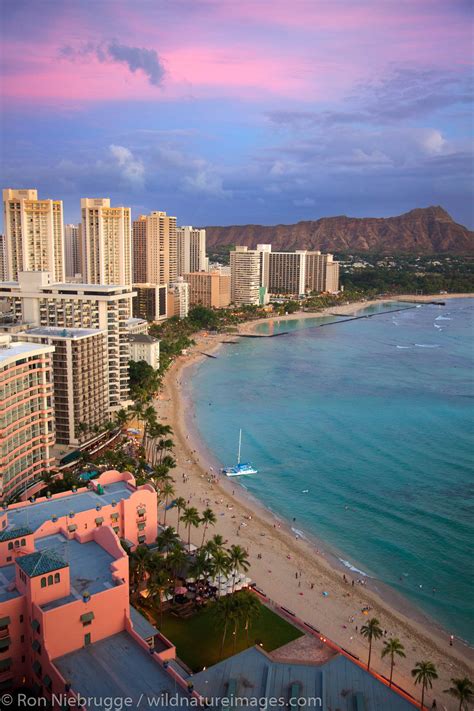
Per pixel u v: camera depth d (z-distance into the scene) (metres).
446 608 133.50
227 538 158.00
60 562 87.38
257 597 125.00
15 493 154.62
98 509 124.31
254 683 88.44
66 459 185.62
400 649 118.69
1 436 147.50
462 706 104.19
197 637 114.25
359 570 147.50
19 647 86.88
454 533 165.00
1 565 98.31
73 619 85.19
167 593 121.81
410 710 84.00
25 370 159.00
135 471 179.25
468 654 118.81
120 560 95.75
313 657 110.25
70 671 81.75
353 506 181.62
